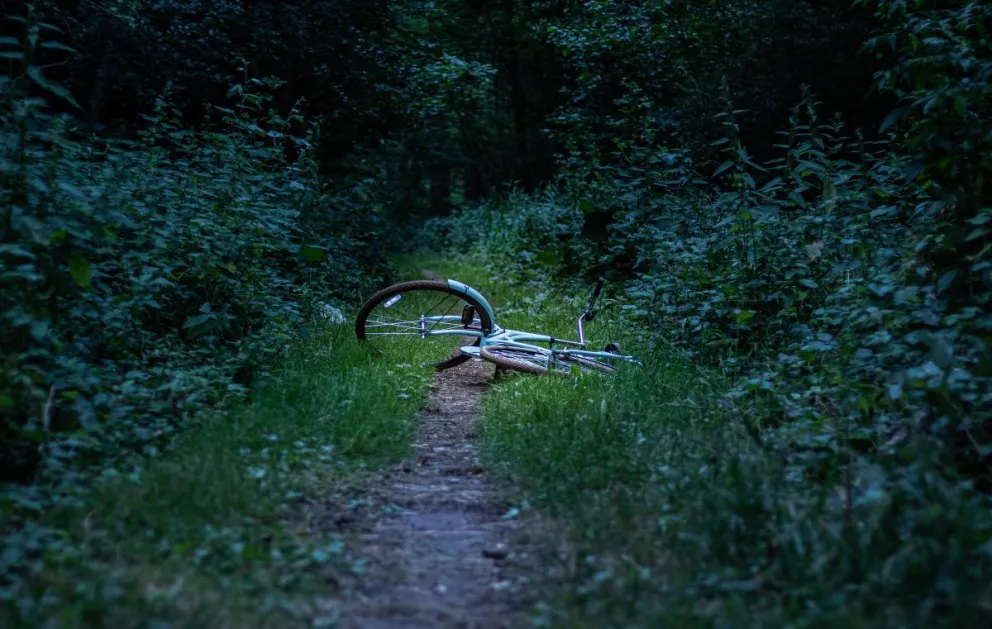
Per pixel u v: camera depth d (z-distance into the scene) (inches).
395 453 185.2
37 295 174.9
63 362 172.2
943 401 150.3
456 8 952.9
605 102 655.8
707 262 270.8
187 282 241.4
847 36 537.3
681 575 119.3
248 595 116.0
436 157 1113.4
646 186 351.6
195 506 137.6
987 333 167.5
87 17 397.1
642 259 326.6
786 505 133.3
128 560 122.3
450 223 847.1
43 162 182.1
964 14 189.2
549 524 144.8
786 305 234.7
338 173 503.2
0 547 120.2
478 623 112.8
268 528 136.3
